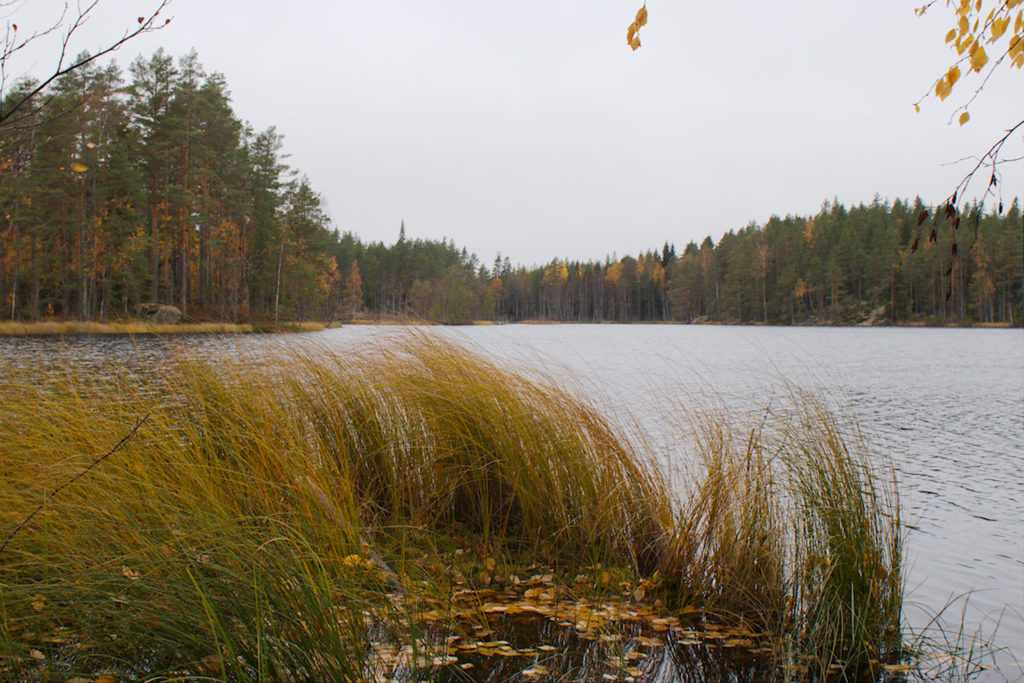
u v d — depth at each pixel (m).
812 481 3.96
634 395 8.38
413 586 3.54
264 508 3.34
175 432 3.96
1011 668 3.27
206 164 43.25
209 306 44.56
